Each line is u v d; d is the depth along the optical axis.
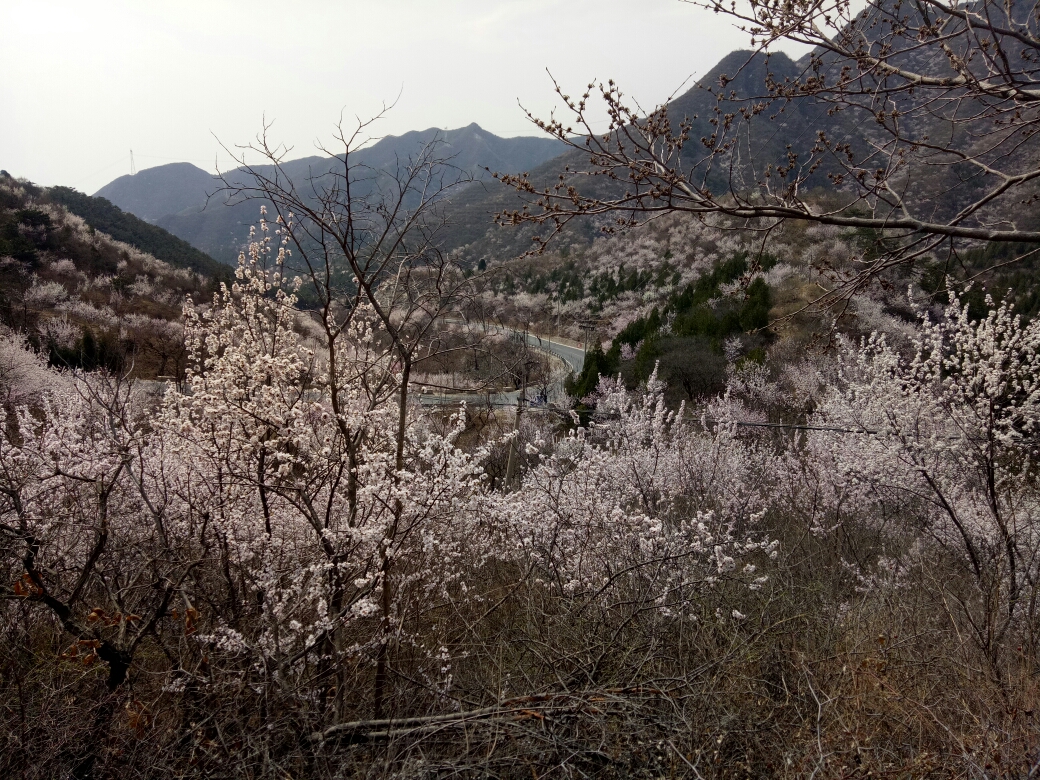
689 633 4.83
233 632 3.48
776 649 4.73
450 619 5.21
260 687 3.41
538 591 5.43
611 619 4.96
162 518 4.61
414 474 4.45
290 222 4.18
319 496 5.38
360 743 3.60
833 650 4.83
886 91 3.45
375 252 4.25
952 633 5.41
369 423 5.03
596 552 5.59
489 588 5.95
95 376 5.19
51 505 5.35
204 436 4.77
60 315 27.61
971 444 6.24
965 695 4.36
